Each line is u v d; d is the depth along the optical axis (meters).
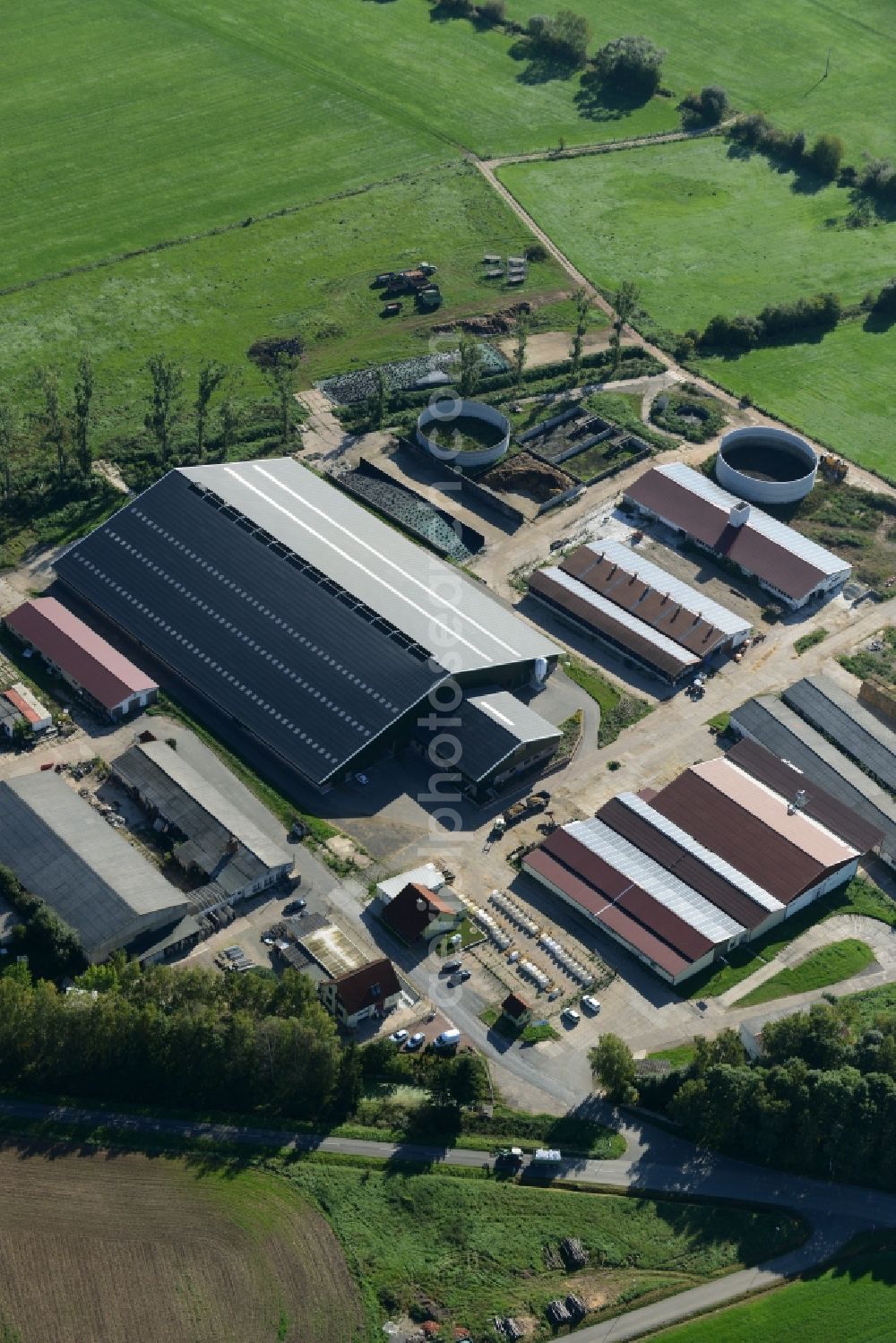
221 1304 197.62
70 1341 191.50
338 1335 196.50
